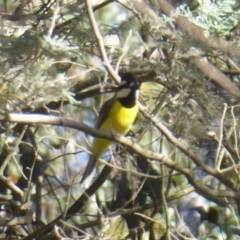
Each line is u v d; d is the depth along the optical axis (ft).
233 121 32.30
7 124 37.04
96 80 40.88
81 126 30.12
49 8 37.14
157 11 31.55
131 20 33.30
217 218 47.34
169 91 33.50
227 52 29.84
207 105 32.55
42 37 27.73
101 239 34.19
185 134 33.63
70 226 34.88
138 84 36.99
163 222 45.75
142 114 37.04
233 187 34.22
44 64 27.73
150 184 41.81
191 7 37.47
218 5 31.40
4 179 43.04
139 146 32.40
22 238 41.45
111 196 47.60
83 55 39.78
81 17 33.86
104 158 44.45
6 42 27.71
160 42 31.42
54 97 28.37
